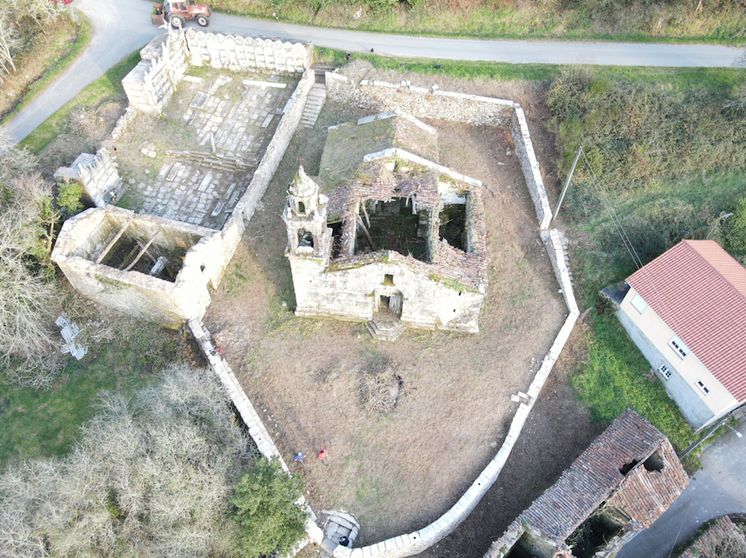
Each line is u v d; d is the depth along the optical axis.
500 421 30.89
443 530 27.72
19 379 31.36
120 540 25.12
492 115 41.69
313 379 31.59
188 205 37.47
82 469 25.39
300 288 32.09
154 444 26.47
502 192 39.16
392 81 41.69
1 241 30.34
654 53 43.25
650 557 30.09
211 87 43.06
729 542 28.98
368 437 30.03
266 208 37.94
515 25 44.84
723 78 41.19
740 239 36.47
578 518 27.41
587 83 40.41
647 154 38.38
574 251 36.81
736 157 38.34
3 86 40.38
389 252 29.28
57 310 33.06
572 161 38.38
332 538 27.45
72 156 37.84
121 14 46.00
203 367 31.86
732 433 32.97
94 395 31.08
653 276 33.03
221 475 26.31
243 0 46.28
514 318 34.44
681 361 31.70
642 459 29.22
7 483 25.31
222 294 34.44
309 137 41.59
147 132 40.16
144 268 35.62
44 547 24.09
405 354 32.66
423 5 44.75
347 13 45.38
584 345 34.38
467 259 32.00
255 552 25.22
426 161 35.06
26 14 42.59
